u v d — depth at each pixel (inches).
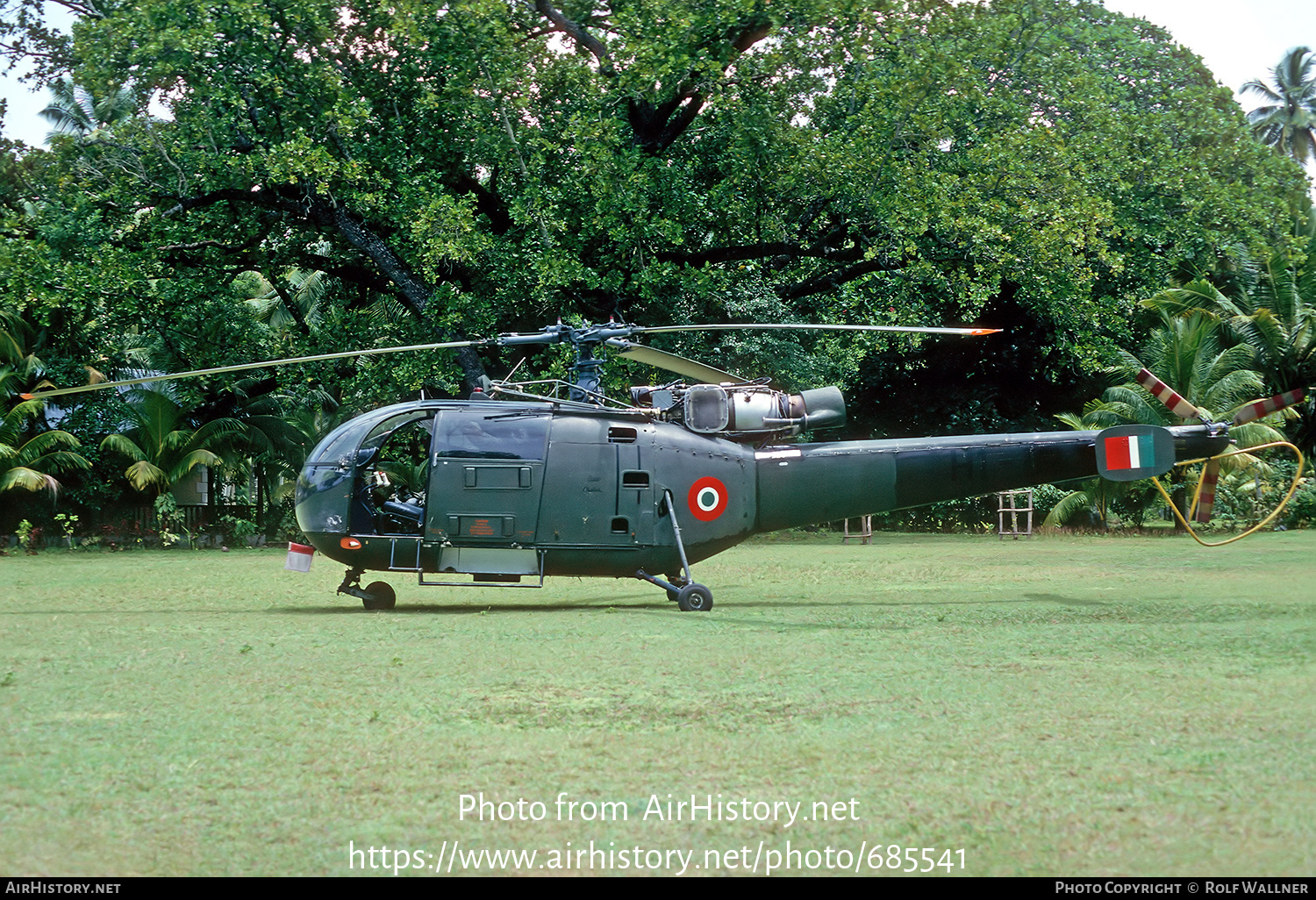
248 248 1109.7
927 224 1003.9
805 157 999.6
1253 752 193.0
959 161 1053.2
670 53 936.9
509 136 944.3
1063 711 227.1
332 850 149.9
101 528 1106.1
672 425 454.3
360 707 234.8
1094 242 1019.3
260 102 962.1
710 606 426.3
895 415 1393.9
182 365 1126.4
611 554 438.6
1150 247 1200.2
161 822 160.4
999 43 1051.9
